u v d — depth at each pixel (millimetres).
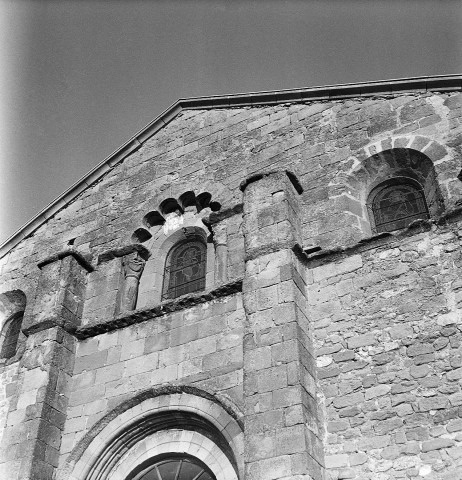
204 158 14648
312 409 9031
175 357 10984
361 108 13188
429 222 10219
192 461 10414
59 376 11570
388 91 13102
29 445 10578
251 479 8312
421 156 11797
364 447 8797
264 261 10484
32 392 11289
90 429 10883
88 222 15297
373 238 10617
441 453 8312
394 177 12258
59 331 12023
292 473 8102
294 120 13938
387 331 9641
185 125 15758
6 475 10406
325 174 12484
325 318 10219
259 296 10094
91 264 13734
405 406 8875
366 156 12312
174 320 11484
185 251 13742
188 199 14242
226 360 10406
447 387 8742
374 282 10211
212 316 11086
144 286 13273
